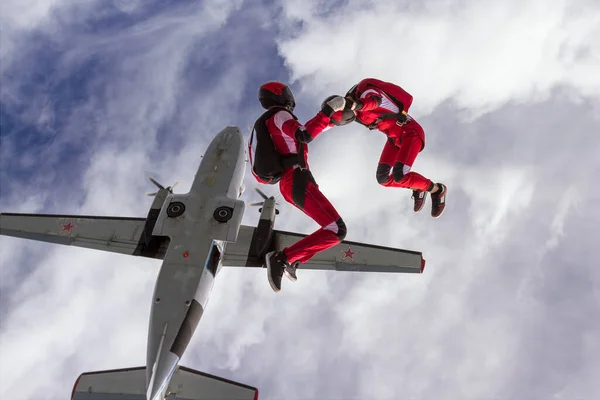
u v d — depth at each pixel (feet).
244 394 35.53
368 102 21.39
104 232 42.42
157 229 37.14
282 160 18.94
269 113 19.69
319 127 18.28
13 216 42.60
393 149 25.68
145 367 35.96
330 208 18.80
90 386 35.19
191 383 35.81
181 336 34.04
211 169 41.34
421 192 27.02
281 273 19.17
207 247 36.60
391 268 38.58
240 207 37.78
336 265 39.06
